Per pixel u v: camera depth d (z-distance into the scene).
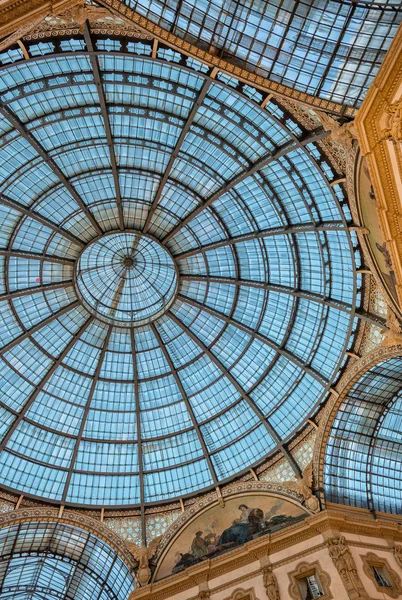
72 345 35.25
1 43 13.43
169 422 36.53
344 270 28.75
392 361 29.06
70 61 23.66
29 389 34.44
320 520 27.81
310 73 18.92
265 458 33.03
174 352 36.84
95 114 26.66
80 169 29.91
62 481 34.03
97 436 35.81
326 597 25.05
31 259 32.19
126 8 17.27
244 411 35.28
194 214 31.44
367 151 18.03
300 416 33.03
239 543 29.92
